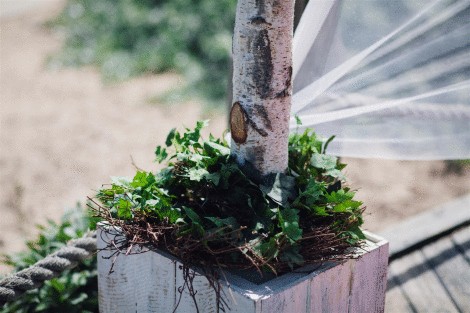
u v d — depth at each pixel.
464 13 2.92
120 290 2.43
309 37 3.01
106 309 2.50
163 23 9.34
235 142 2.30
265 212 2.18
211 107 7.48
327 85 2.92
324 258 2.22
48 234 3.60
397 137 2.99
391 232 4.18
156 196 2.26
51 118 7.48
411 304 3.54
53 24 10.64
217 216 2.24
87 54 9.31
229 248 2.12
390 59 3.00
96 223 2.46
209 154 2.37
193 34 8.88
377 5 3.00
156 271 2.27
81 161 6.43
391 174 5.79
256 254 2.06
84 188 5.89
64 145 6.79
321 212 2.21
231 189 2.25
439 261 3.93
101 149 6.67
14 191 5.82
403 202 5.24
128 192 2.33
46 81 8.64
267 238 2.17
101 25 9.94
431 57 2.97
